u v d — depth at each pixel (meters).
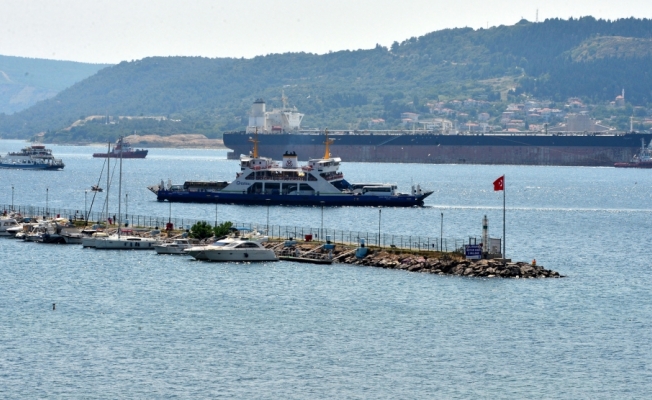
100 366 140.38
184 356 145.12
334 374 138.38
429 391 132.62
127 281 196.00
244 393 130.75
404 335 157.25
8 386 132.12
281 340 153.62
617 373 140.75
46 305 175.25
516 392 132.75
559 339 156.62
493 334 158.62
